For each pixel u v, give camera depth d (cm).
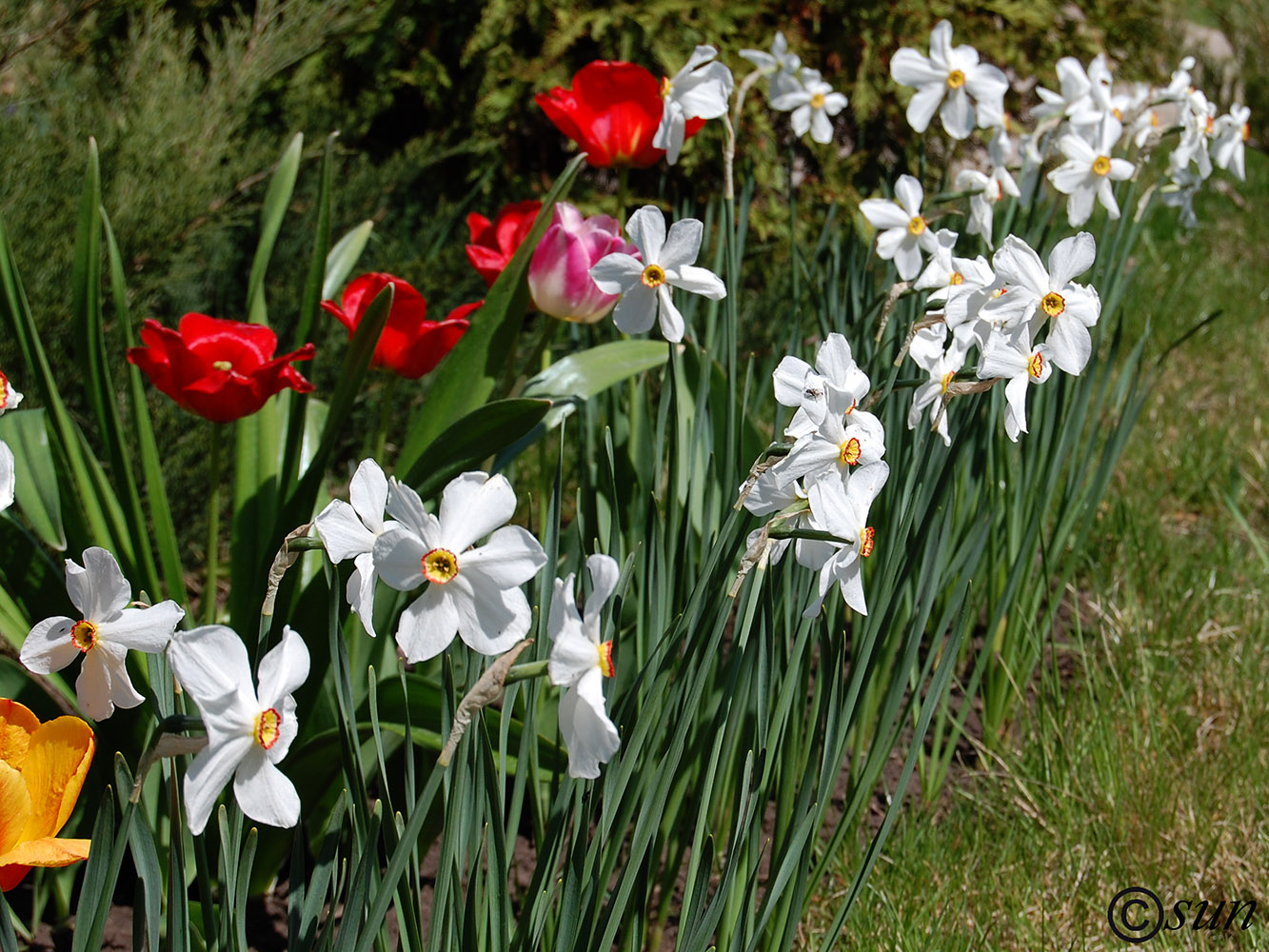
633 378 147
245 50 242
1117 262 176
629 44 277
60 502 126
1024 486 159
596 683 94
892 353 135
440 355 132
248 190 236
